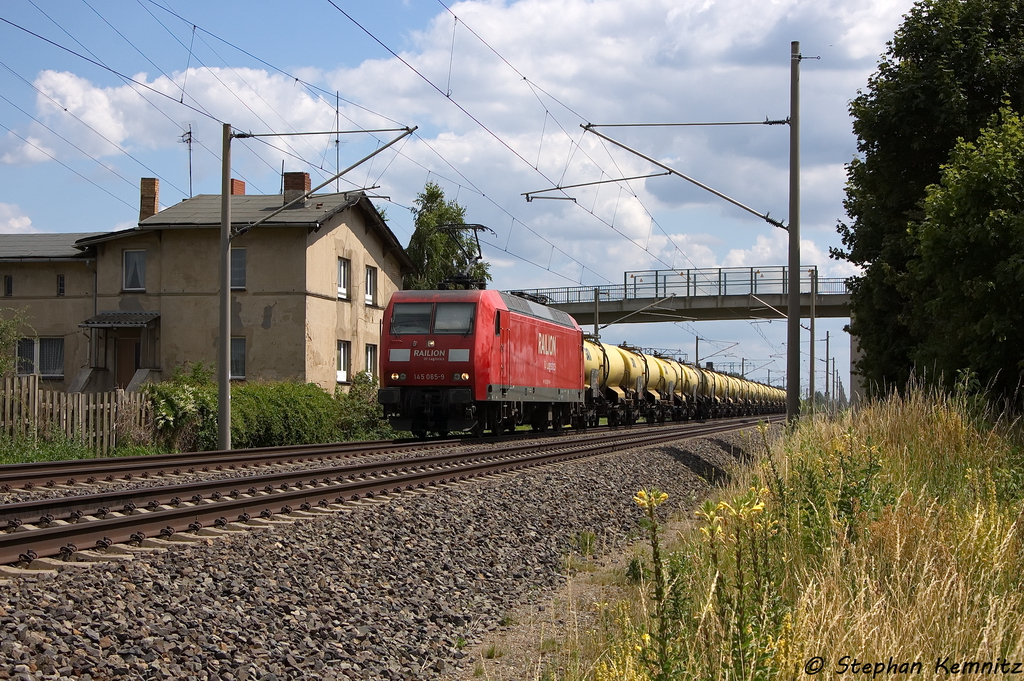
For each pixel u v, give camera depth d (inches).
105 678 196.1
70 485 478.3
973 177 532.4
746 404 2687.0
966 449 377.1
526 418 1093.1
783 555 249.4
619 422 1549.0
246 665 217.2
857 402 518.6
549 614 305.9
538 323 1047.6
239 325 1193.4
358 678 226.8
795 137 711.7
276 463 622.8
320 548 329.4
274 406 884.0
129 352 1258.6
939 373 602.2
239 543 321.1
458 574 342.3
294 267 1185.4
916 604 205.8
